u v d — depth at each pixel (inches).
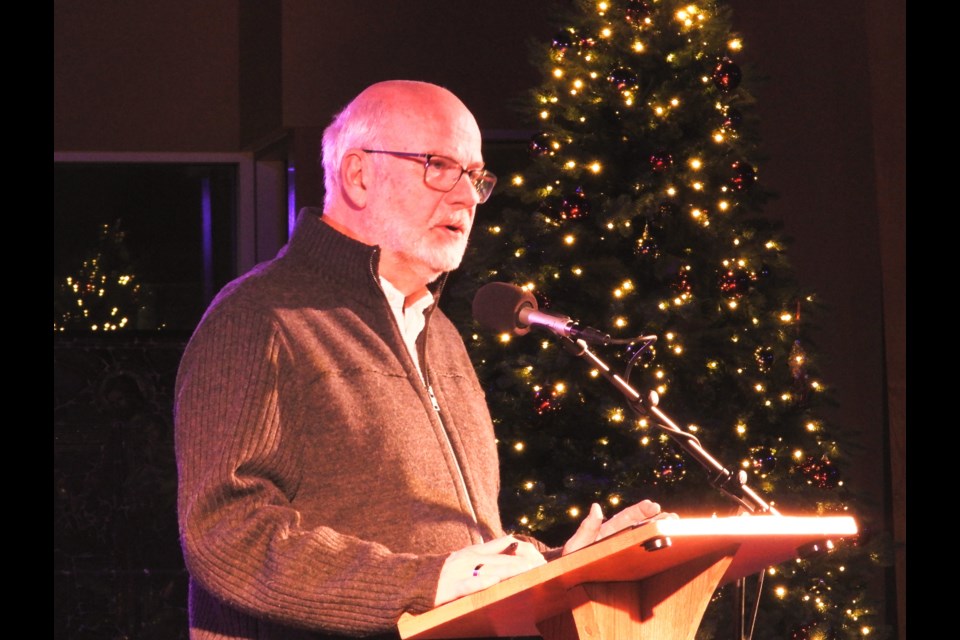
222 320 105.6
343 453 105.6
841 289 349.1
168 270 375.9
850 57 353.4
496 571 88.0
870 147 351.6
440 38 350.0
